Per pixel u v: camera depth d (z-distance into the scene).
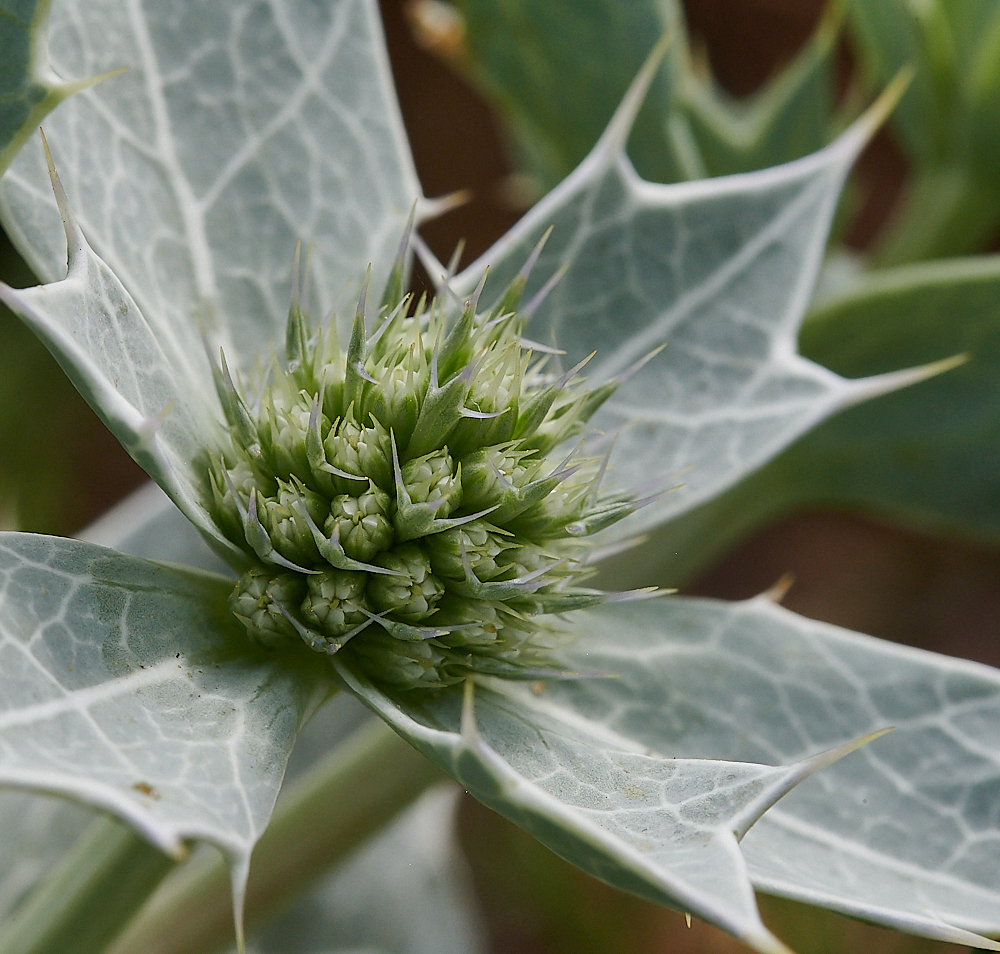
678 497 0.20
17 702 0.18
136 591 0.19
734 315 0.21
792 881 0.19
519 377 0.20
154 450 0.18
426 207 0.21
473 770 0.18
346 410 0.20
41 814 0.23
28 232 0.19
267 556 0.19
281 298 0.20
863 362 0.23
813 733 0.20
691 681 0.20
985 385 0.23
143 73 0.20
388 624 0.19
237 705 0.19
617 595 0.20
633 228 0.21
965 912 0.20
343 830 0.21
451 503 0.19
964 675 0.20
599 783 0.19
